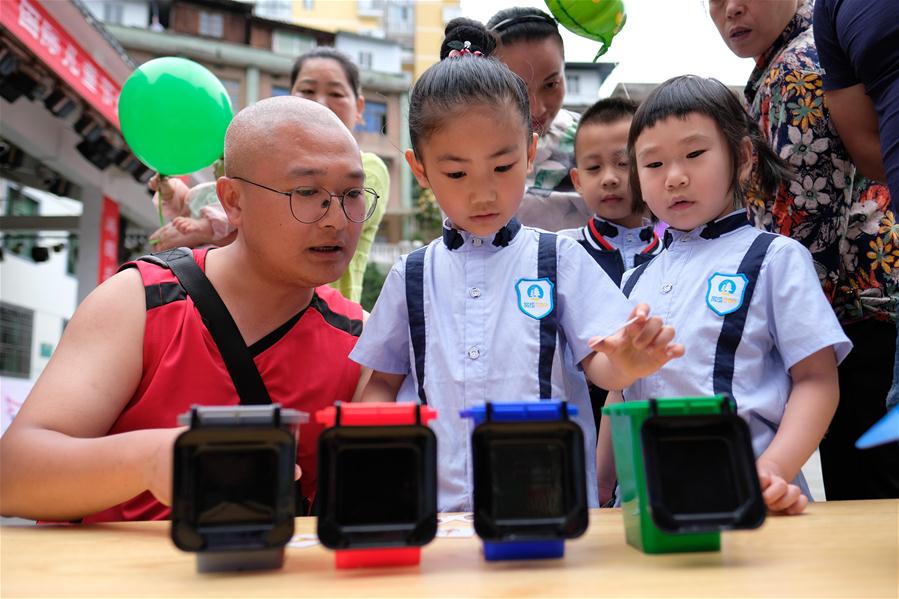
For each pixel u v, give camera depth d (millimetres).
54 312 14367
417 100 1288
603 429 1424
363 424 634
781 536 755
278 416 625
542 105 2225
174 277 1340
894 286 1631
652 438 637
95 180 8023
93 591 567
